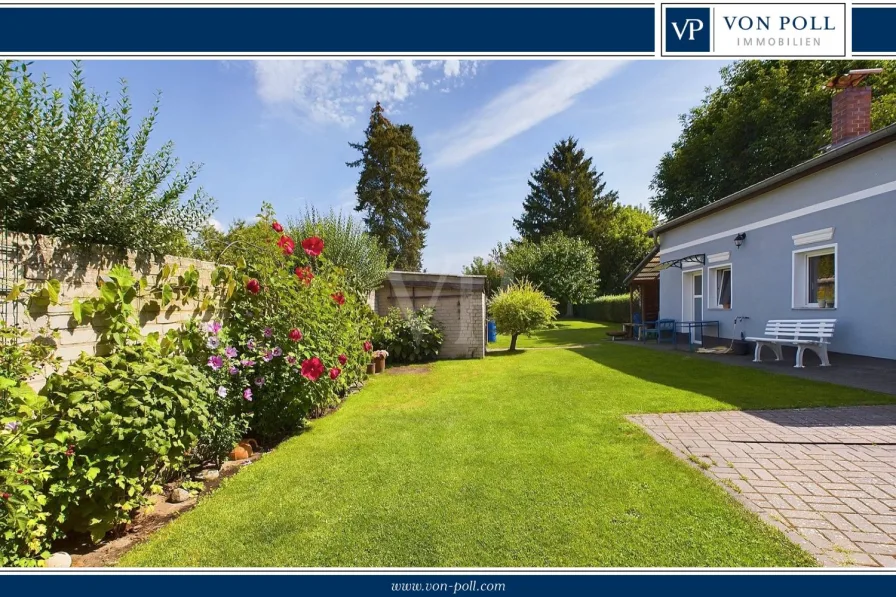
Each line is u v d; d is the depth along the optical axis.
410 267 25.55
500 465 2.95
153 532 2.24
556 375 6.65
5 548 1.65
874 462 2.87
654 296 15.72
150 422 2.19
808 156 15.30
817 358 6.91
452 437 3.60
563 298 21.97
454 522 2.22
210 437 3.08
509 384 6.02
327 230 8.71
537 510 2.32
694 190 20.08
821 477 2.66
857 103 7.54
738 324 9.16
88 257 2.42
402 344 9.05
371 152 24.80
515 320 10.41
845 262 6.52
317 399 4.09
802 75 15.85
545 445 3.34
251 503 2.47
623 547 1.98
